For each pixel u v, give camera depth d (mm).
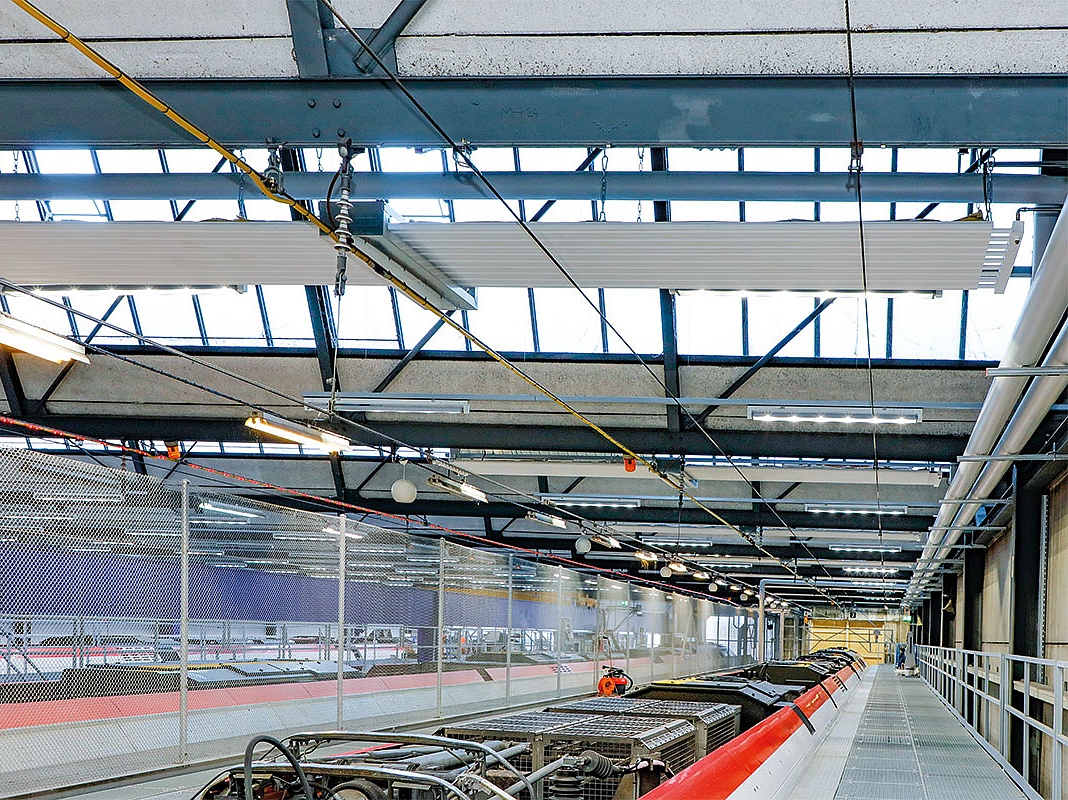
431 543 14789
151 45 7254
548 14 6844
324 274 9570
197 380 20156
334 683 12031
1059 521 16469
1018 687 17172
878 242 8078
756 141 7262
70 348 11312
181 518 9297
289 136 7473
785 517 26891
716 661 39094
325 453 27172
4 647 7922
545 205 15164
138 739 8625
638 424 19469
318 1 6949
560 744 5711
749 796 6730
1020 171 12383
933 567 34094
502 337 18734
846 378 18141
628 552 37031
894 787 10289
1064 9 6473
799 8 6641
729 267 8758
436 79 7438
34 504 7730
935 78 7164
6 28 7141
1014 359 10391
